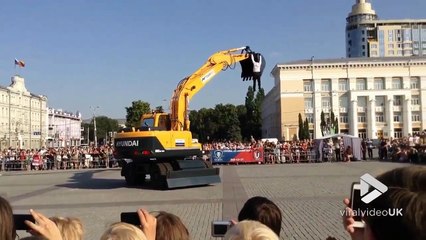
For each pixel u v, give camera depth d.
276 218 3.77
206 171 20.91
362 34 183.25
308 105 113.12
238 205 14.51
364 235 1.62
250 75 23.05
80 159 42.50
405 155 38.19
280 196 16.38
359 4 186.75
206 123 125.62
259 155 40.56
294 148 41.59
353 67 112.38
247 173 28.28
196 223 11.52
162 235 3.26
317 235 9.72
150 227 3.23
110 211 14.12
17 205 16.16
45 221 3.31
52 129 149.50
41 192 20.75
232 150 40.56
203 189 19.67
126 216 3.47
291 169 31.27
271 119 129.50
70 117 172.38
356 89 112.19
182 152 21.00
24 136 129.50
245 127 124.81
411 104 111.06
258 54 22.86
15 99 124.88
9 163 42.16
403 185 1.49
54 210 14.67
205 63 23.14
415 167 1.54
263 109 148.12
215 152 40.47
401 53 181.12
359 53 183.75
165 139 20.56
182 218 12.31
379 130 110.31
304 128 99.62
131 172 22.34
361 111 110.81
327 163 38.50
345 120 112.69
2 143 115.62
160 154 20.39
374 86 112.38
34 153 43.66
